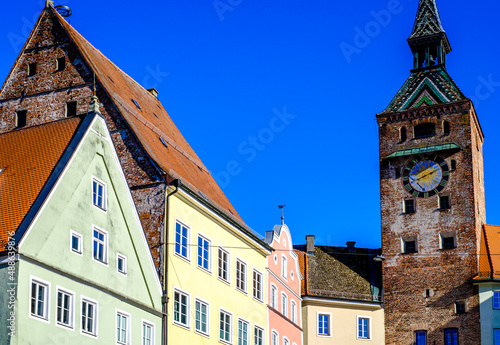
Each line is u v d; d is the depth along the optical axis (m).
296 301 70.06
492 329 75.62
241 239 57.56
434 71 84.12
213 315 52.16
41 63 53.75
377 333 77.69
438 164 80.94
